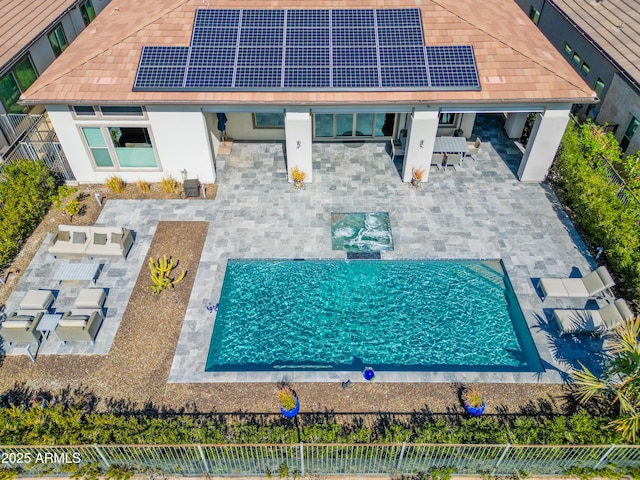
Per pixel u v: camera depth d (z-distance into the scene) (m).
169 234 20.02
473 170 22.83
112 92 19.31
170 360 15.94
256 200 21.41
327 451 12.72
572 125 22.09
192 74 19.55
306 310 17.53
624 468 13.16
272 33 20.34
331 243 19.53
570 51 27.22
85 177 22.27
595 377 14.03
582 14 26.44
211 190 21.94
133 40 20.36
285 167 23.06
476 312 17.47
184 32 20.45
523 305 17.36
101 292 17.25
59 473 13.34
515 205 21.11
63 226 19.00
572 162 20.56
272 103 19.11
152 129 20.48
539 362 15.85
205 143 20.95
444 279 18.45
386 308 17.56
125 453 13.02
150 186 22.25
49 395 15.10
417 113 19.83
